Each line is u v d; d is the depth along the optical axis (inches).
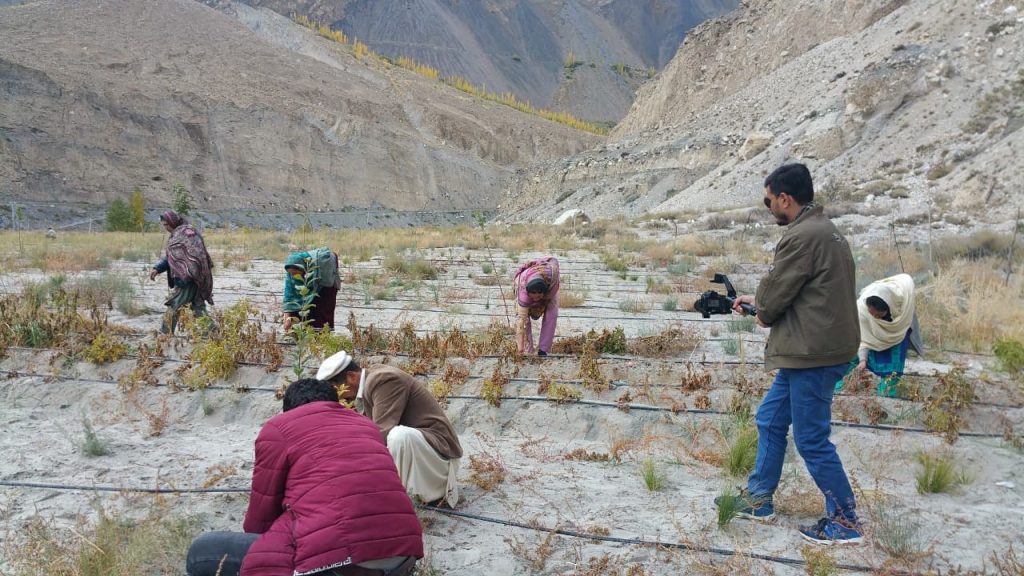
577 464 239.0
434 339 333.7
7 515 188.9
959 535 183.0
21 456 231.6
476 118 4970.5
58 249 784.3
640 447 249.8
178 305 361.4
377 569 132.1
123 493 200.2
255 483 141.9
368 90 4638.3
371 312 465.4
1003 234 743.7
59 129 3024.1
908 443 248.5
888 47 1932.8
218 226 3004.4
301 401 153.0
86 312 431.8
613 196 2679.6
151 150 3262.8
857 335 173.3
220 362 305.3
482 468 224.4
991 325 399.2
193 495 201.9
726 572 161.6
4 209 2534.5
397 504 136.7
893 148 1488.7
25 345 341.1
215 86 3791.8
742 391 282.5
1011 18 1579.7
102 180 3004.4
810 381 173.0
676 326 411.2
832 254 168.7
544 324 322.3
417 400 199.2
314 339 311.4
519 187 3949.3
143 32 3959.2
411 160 4101.9
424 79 5748.0
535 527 187.6
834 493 175.6
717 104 3100.4
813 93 2176.4
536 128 4985.2
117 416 277.7
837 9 2866.6
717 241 944.9
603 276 675.4
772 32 3176.7
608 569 166.9
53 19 3730.3
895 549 170.2
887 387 283.9
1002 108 1374.3
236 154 3501.5
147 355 318.0
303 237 1119.0
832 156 1662.2
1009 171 1077.1
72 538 170.4
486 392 282.8
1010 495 216.1
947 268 588.4
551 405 279.6
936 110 1509.6
